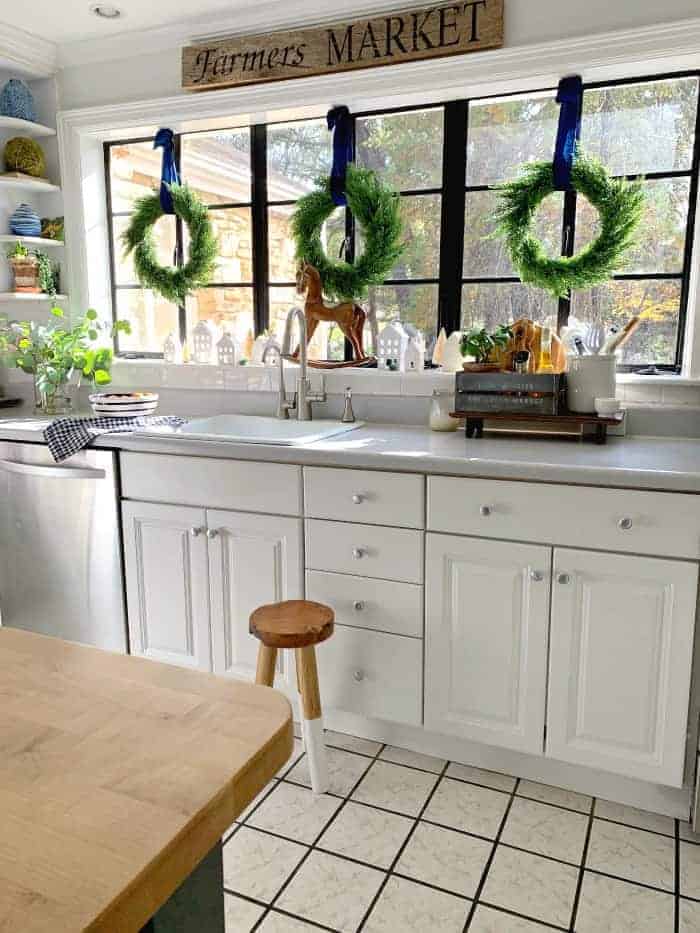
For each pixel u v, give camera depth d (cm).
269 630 185
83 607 259
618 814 191
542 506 185
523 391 220
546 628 189
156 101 287
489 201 260
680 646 176
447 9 239
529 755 205
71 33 286
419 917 156
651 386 233
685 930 153
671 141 234
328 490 211
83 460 249
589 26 225
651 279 241
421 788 202
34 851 53
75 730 70
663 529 174
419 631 205
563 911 158
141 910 51
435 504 197
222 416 277
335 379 276
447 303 270
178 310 318
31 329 300
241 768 64
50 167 314
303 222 275
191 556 235
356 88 255
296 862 173
